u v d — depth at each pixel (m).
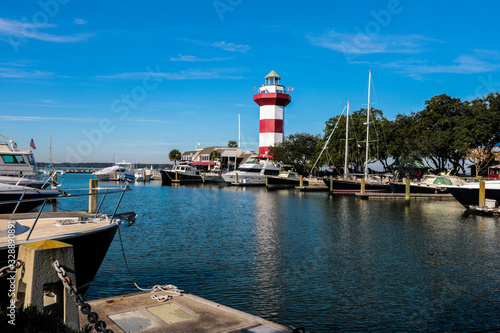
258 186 66.81
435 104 59.19
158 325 6.77
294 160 76.56
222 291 11.38
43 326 4.05
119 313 7.33
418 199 42.47
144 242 17.98
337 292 11.41
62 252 5.28
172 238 19.02
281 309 10.10
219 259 14.98
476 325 9.27
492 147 59.16
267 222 24.88
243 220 25.77
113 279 12.35
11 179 22.45
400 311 10.07
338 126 64.25
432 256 15.84
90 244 9.19
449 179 43.41
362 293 11.34
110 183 74.38
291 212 30.48
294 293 11.28
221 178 75.50
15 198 16.52
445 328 9.09
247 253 16.02
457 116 58.34
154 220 25.42
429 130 59.38
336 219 26.55
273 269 13.70
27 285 5.08
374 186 44.94
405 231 21.80
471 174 64.81
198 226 22.98
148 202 38.75
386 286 12.01
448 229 22.59
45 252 5.12
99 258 9.73
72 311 5.30
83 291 9.84
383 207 34.56
